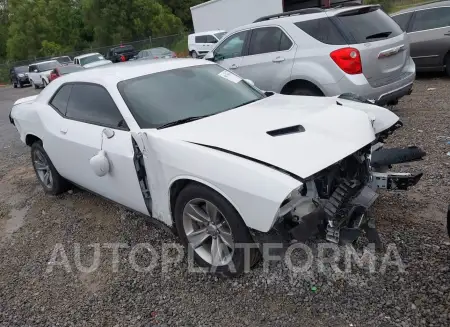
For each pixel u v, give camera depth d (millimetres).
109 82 3979
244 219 2844
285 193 2625
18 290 3568
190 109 3812
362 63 5723
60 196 5379
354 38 5793
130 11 45844
